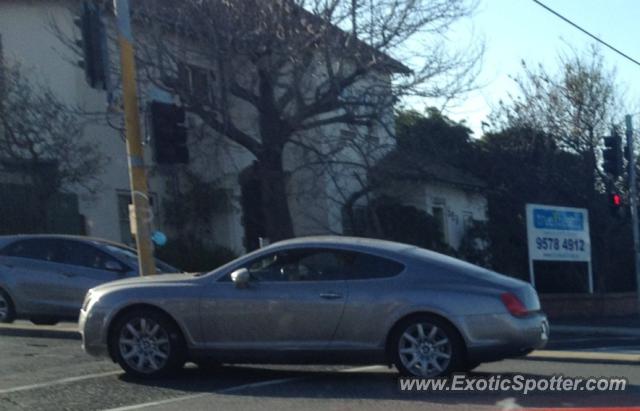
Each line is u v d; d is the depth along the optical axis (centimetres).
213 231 2792
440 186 3203
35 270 1752
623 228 3005
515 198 3134
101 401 1062
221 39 2258
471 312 1121
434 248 3077
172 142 1630
